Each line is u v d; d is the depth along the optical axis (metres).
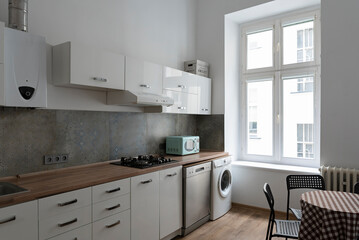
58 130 2.37
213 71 4.06
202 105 3.81
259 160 4.14
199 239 2.86
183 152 3.42
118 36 2.92
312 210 1.80
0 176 1.99
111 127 2.87
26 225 1.59
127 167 2.56
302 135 3.76
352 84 2.98
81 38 2.54
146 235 2.45
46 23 2.26
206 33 4.16
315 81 3.63
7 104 1.81
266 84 4.08
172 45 3.73
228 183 3.79
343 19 3.03
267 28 4.04
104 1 2.77
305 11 3.71
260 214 3.62
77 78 2.11
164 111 3.05
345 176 2.96
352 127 2.98
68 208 1.81
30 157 2.17
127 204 2.26
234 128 4.22
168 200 2.72
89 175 2.19
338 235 1.67
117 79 2.44
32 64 1.96
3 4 2.02
